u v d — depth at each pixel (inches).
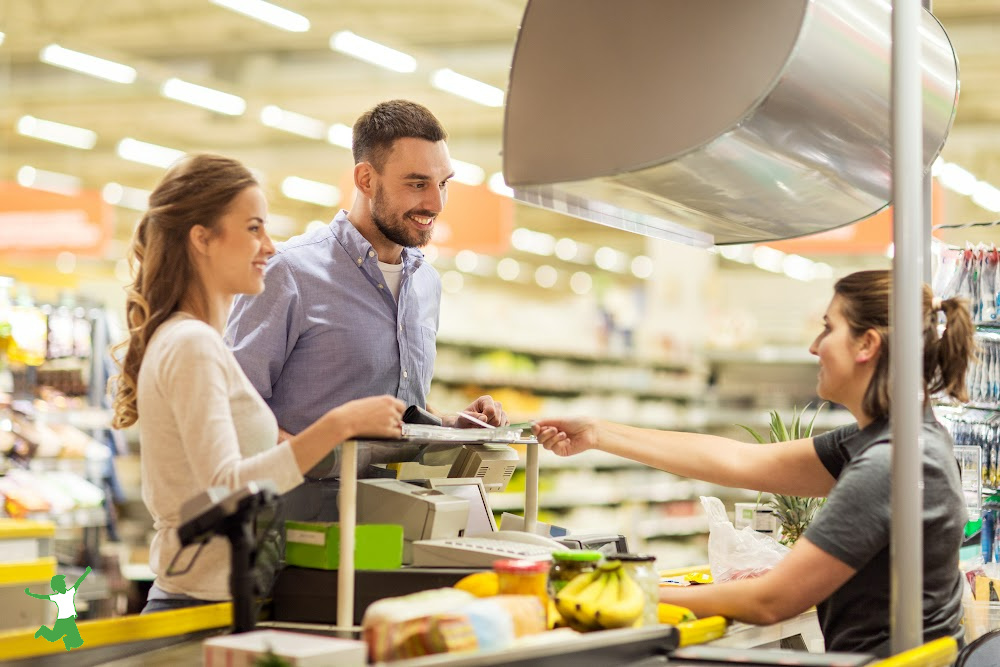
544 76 85.4
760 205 96.3
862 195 99.3
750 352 457.4
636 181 84.7
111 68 468.8
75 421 263.7
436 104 548.7
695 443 105.3
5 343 257.0
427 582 77.6
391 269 115.0
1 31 438.3
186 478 78.0
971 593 121.3
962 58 470.9
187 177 81.3
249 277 82.2
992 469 135.0
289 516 83.9
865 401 88.7
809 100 80.7
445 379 412.2
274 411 109.4
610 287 770.8
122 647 70.2
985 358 134.1
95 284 409.7
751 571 95.0
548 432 100.5
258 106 530.9
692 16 80.1
